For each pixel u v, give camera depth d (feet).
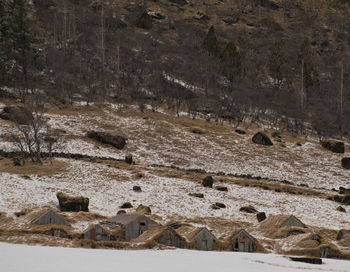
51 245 156.66
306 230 217.36
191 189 309.63
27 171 310.24
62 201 241.96
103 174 324.19
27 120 398.42
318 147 474.08
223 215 259.19
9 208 229.66
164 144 425.28
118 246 164.35
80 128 433.48
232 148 433.89
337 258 187.93
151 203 271.08
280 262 156.35
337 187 365.20
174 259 141.69
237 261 148.87
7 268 109.29
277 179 367.45
